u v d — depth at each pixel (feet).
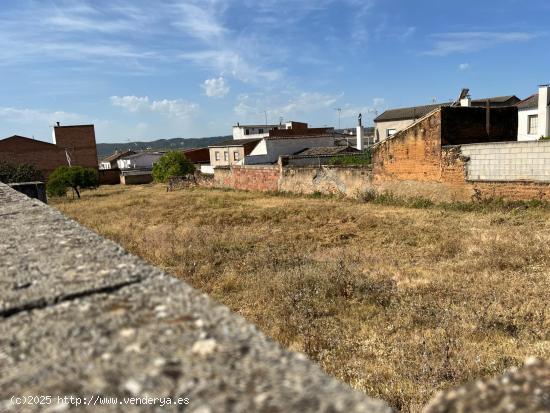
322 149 107.55
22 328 3.59
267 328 15.40
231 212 47.21
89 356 3.16
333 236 31.91
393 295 17.93
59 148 141.08
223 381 2.86
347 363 12.67
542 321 14.58
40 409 2.58
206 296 4.23
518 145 37.04
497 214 35.22
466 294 17.24
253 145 123.85
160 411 2.56
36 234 6.95
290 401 2.66
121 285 4.50
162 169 104.01
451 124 42.91
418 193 45.73
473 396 3.22
